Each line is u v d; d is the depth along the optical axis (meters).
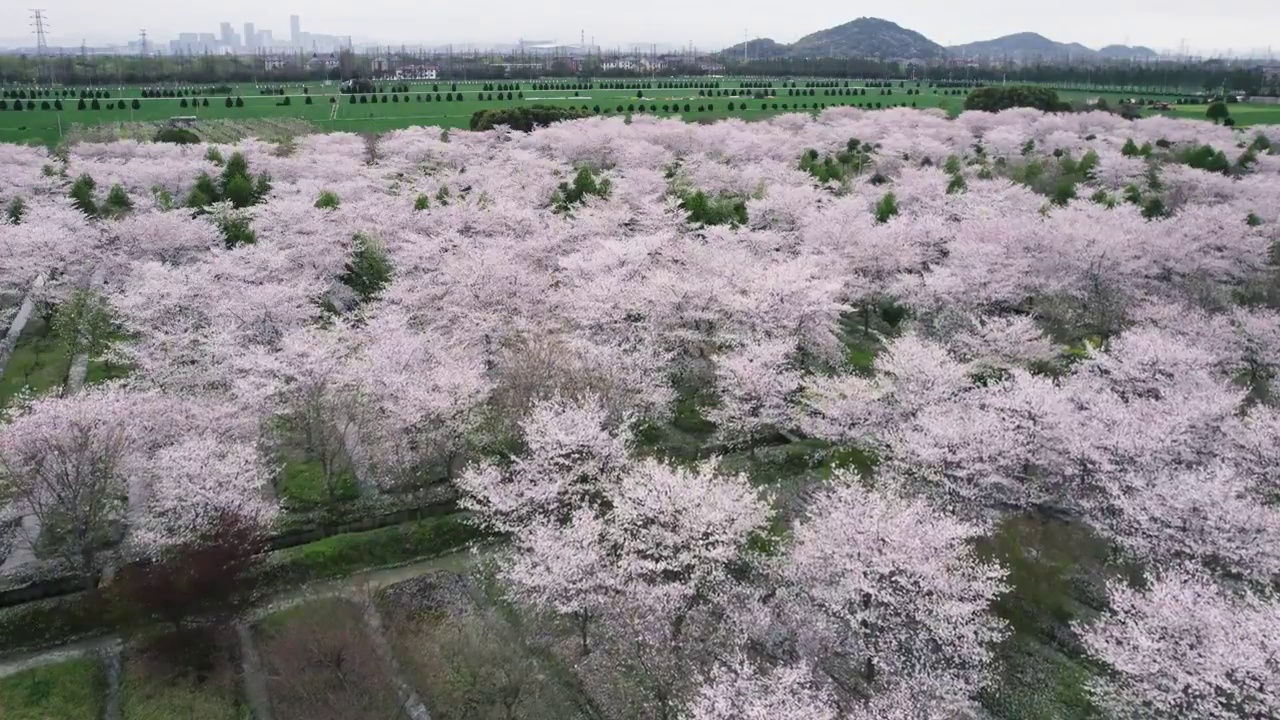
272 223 52.97
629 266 43.94
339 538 30.28
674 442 37.34
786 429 36.38
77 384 40.88
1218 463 27.77
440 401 30.73
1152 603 22.80
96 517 27.16
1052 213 54.41
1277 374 37.84
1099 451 28.31
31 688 23.81
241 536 26.77
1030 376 33.56
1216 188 62.72
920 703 21.64
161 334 36.31
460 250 47.34
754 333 39.09
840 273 45.91
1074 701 23.88
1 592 26.25
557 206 61.56
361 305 46.62
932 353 35.62
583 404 31.59
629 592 23.98
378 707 23.41
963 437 29.27
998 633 24.12
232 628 26.19
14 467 26.52
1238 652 20.52
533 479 29.11
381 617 27.14
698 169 72.56
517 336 38.91
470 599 28.17
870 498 25.86
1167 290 46.22
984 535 26.84
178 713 23.34
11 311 45.56
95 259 49.22
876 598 23.28
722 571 25.39
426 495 32.78
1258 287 48.19
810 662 23.05
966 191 63.59
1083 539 29.03
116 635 25.86
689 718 21.86
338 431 32.91
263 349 35.66
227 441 30.64
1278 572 24.78
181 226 50.16
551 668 25.27
